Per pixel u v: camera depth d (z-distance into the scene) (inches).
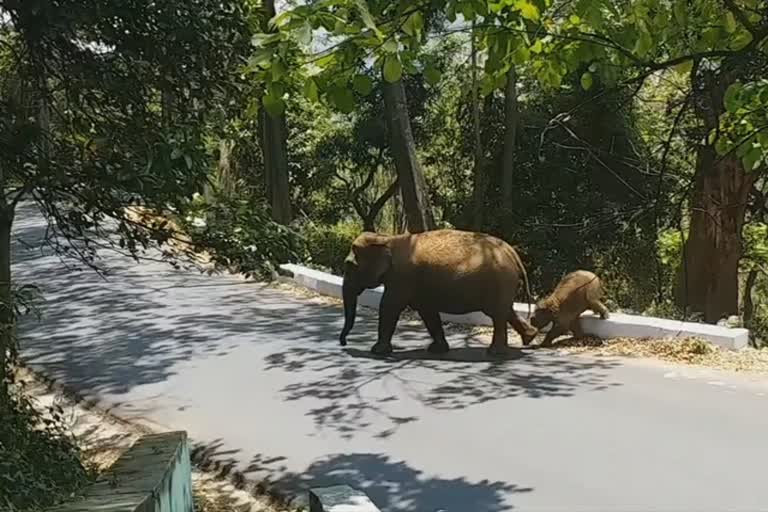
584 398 344.5
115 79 227.9
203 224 253.0
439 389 368.2
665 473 263.7
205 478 294.5
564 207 765.3
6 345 236.1
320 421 334.6
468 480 266.2
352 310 449.4
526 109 794.2
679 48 160.9
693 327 419.2
